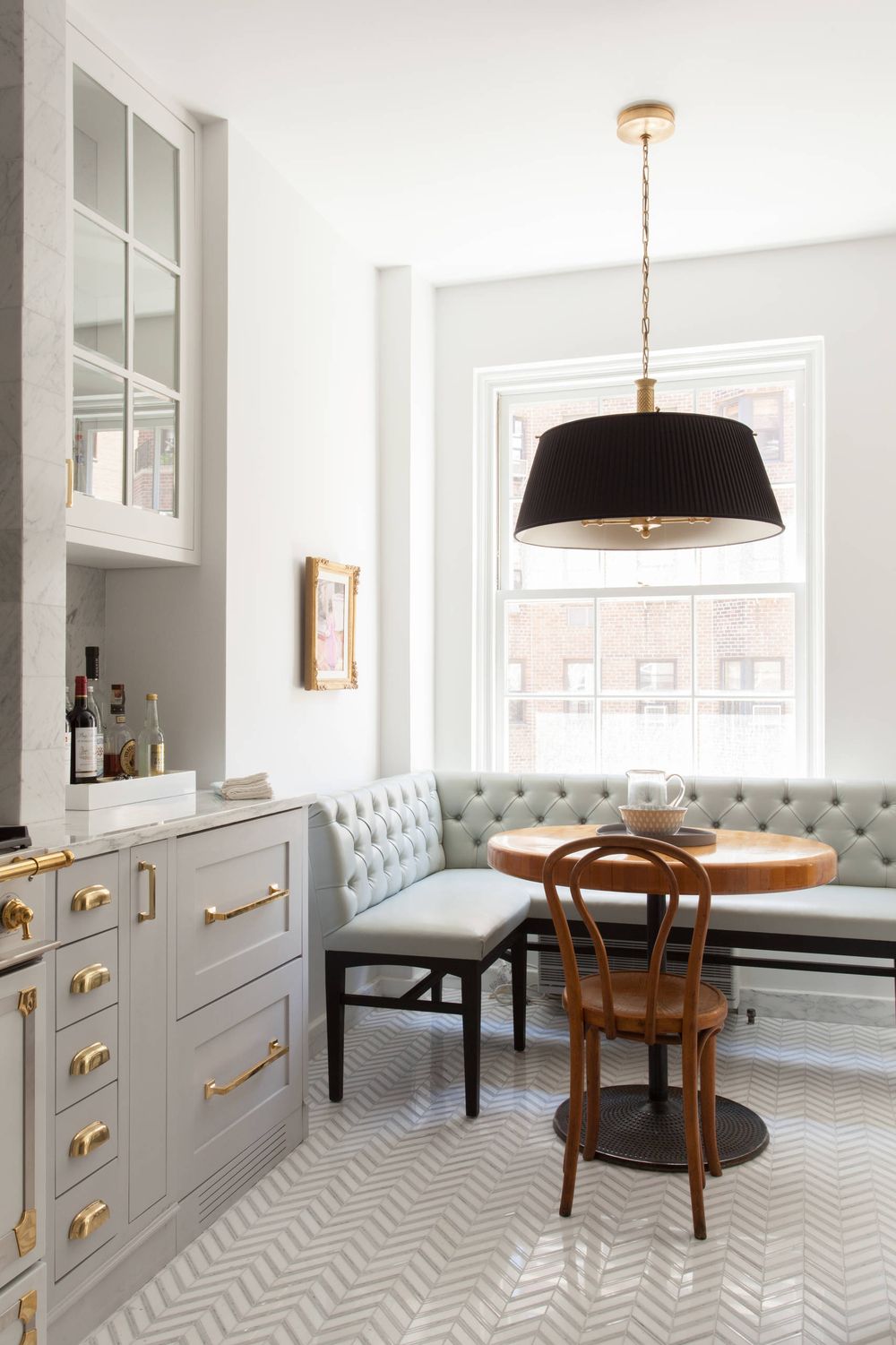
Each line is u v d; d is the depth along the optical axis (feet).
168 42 8.57
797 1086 10.20
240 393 9.96
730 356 13.42
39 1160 5.17
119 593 9.91
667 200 11.56
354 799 10.76
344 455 12.46
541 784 13.10
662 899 9.57
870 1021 12.21
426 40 8.59
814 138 10.20
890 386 12.49
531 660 14.38
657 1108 9.23
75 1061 6.02
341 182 11.09
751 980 12.67
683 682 13.75
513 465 14.60
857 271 12.64
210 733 9.65
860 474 12.56
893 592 12.42
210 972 7.52
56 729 6.72
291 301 11.10
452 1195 7.91
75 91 8.07
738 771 13.50
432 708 14.25
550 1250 7.10
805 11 8.23
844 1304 6.47
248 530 10.11
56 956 5.91
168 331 9.32
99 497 8.31
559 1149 8.71
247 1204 7.80
